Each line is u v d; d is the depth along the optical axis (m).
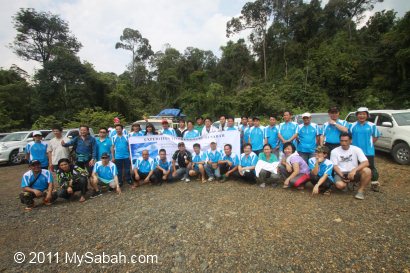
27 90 25.38
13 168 10.37
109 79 31.08
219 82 39.56
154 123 12.09
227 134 7.01
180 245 3.21
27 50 30.50
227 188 5.68
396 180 5.71
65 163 5.28
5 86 22.95
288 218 3.84
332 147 5.44
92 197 5.54
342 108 21.91
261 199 4.79
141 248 3.20
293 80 26.48
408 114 7.39
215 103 25.48
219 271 2.65
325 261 2.70
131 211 4.49
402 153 7.04
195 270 2.70
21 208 5.11
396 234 3.19
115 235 3.59
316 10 31.08
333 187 5.31
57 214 4.60
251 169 5.85
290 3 32.19
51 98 24.23
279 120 19.98
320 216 3.86
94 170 5.62
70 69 24.75
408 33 17.78
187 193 5.42
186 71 42.62
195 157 6.59
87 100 25.19
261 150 6.58
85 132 6.02
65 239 3.57
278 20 33.12
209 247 3.12
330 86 24.75
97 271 2.77
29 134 11.93
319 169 4.96
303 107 23.75
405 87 18.56
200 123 7.79
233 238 3.31
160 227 3.76
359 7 31.95
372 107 19.22
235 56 36.91
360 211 3.98
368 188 5.21
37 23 29.19
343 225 3.52
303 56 30.33
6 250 3.33
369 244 2.99
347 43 26.69
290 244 3.08
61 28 31.11
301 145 5.86
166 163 6.46
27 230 3.94
